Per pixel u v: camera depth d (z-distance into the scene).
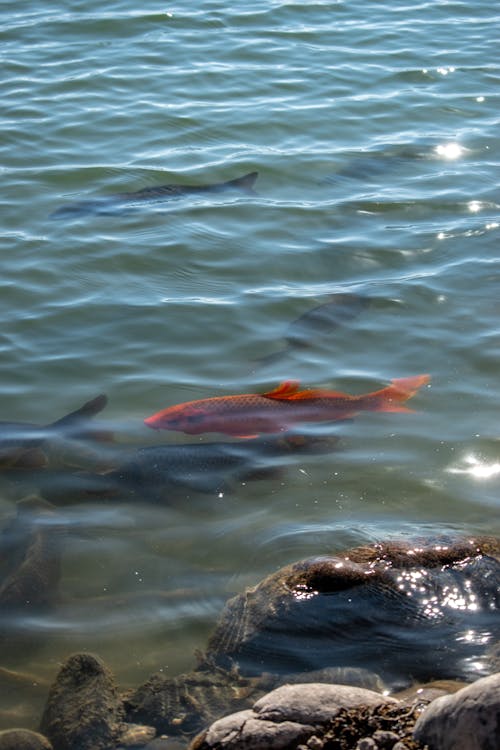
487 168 4.57
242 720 2.74
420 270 3.99
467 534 3.10
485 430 3.38
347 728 2.72
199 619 2.98
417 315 3.79
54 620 2.98
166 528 3.15
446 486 3.24
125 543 3.12
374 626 2.94
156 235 4.18
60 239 4.15
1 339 3.71
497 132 4.82
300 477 3.26
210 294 3.90
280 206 4.34
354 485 3.24
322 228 4.22
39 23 6.03
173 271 4.00
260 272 4.00
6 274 3.97
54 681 2.89
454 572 3.00
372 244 4.12
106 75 5.32
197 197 4.40
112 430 3.40
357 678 2.86
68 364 3.62
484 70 5.37
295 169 4.57
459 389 3.51
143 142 4.77
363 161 4.62
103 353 3.66
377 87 5.19
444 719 2.65
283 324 3.77
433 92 5.14
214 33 5.91
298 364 3.62
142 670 2.90
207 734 2.74
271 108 5.01
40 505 3.20
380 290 3.89
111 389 3.54
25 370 3.60
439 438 3.36
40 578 3.05
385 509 3.19
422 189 4.44
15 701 2.87
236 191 4.44
